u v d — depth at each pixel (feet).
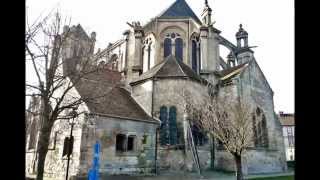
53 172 84.58
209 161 103.24
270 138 125.39
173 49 135.54
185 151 94.79
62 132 83.46
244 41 161.07
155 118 101.40
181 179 80.33
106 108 87.51
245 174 104.32
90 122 79.36
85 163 77.00
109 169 80.94
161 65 113.60
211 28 131.95
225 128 77.41
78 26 67.15
